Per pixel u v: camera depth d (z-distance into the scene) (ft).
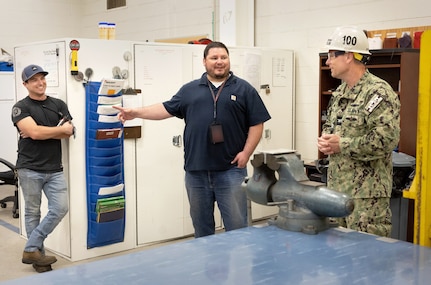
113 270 5.45
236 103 10.68
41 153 12.44
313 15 18.19
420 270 5.42
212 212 11.33
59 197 12.69
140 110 11.19
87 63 13.16
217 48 10.67
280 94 18.29
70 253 13.58
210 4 22.45
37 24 28.68
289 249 6.10
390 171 8.70
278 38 19.44
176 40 24.44
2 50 26.61
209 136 10.66
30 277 5.27
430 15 15.05
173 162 15.15
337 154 8.68
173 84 14.92
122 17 27.63
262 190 7.15
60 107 12.66
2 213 19.17
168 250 6.12
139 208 14.61
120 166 13.89
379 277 5.22
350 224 8.52
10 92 23.88
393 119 7.97
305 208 6.81
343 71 8.59
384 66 14.83
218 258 5.81
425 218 6.68
